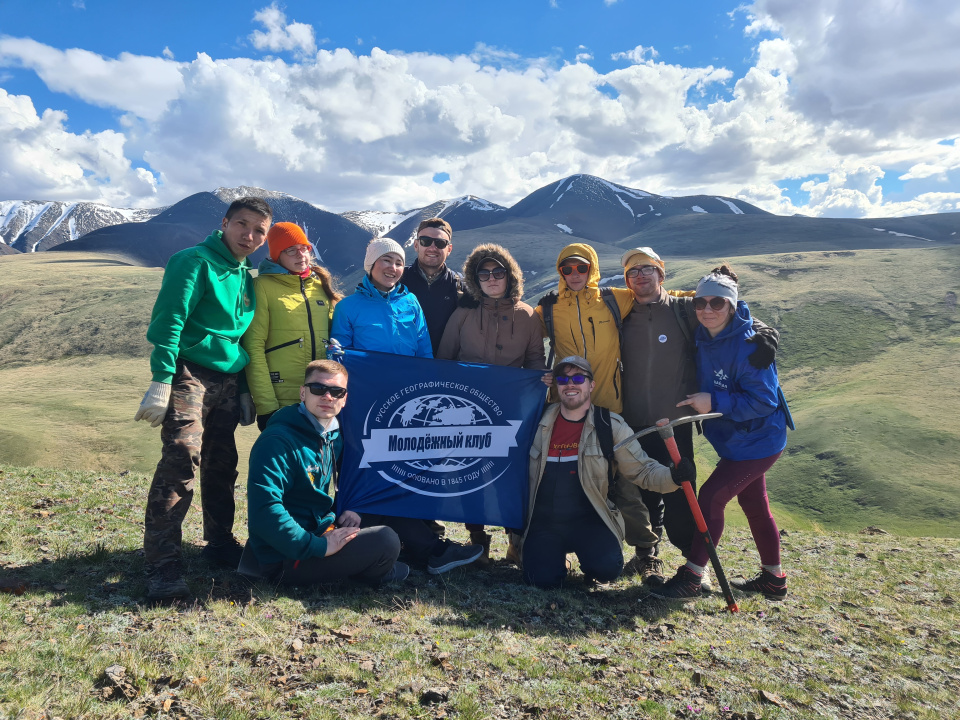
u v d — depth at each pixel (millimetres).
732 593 6613
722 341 6227
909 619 6418
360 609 5129
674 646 5113
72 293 170000
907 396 90375
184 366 5078
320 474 5512
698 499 6438
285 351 5852
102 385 105750
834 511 66562
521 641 4863
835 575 7992
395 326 6555
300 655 4172
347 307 6422
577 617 5562
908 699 4625
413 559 6602
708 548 6035
